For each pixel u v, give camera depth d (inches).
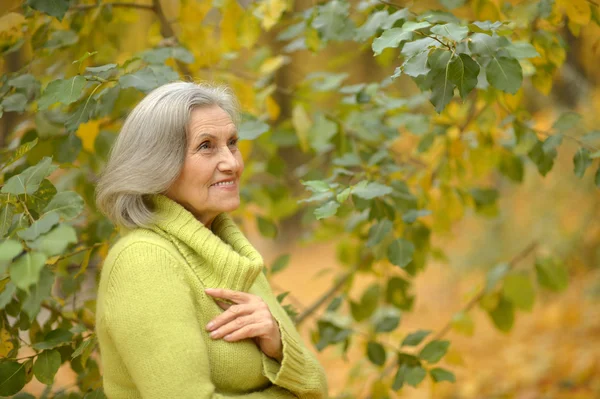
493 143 147.1
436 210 154.6
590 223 285.3
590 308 267.0
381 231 121.6
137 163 85.4
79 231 123.1
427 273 372.5
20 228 82.7
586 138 118.3
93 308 118.8
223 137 88.8
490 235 324.2
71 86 94.9
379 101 145.6
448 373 120.7
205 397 76.3
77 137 113.3
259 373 85.7
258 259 90.4
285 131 160.2
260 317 85.0
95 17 132.0
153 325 77.5
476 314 307.3
